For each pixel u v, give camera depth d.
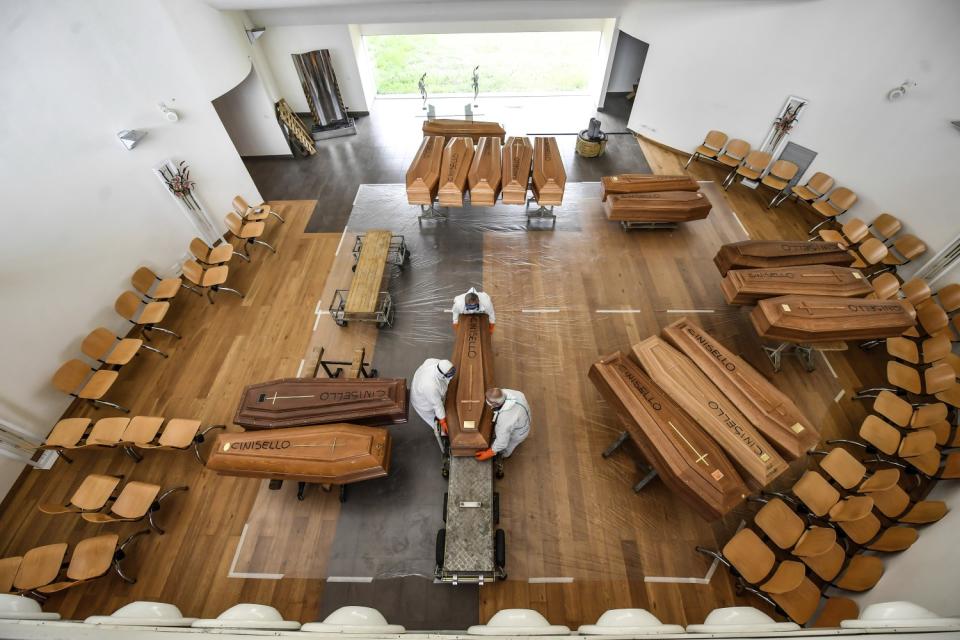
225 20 7.41
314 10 8.40
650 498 4.84
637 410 4.47
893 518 4.26
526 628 2.92
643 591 4.27
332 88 10.11
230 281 7.14
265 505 4.83
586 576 4.35
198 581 4.37
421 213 8.11
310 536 4.62
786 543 4.12
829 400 5.65
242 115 9.11
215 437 5.39
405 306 6.71
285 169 9.47
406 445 5.27
